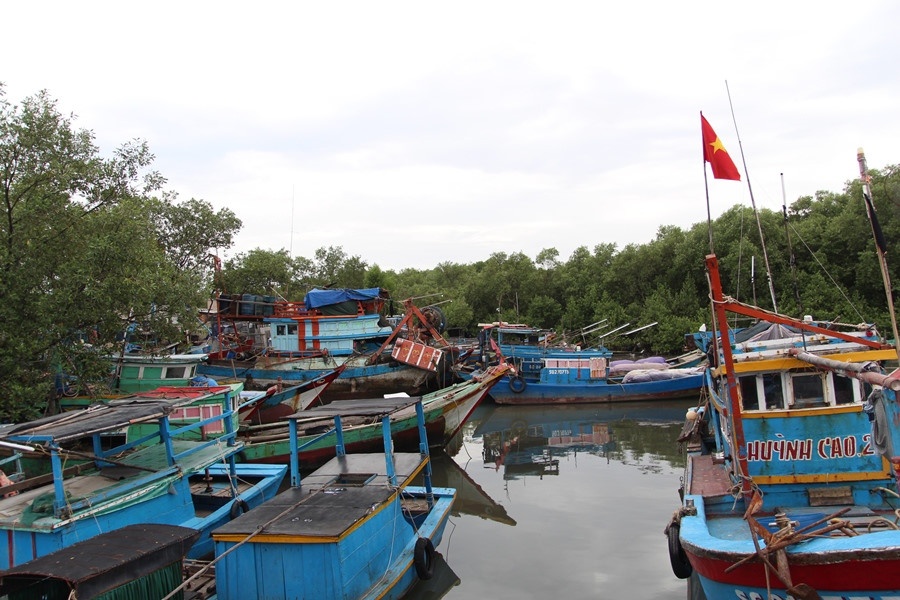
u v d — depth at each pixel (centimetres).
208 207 3531
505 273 5875
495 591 1016
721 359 1002
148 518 991
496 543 1234
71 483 997
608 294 4981
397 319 3512
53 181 1560
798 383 960
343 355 3064
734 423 879
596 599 972
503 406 3033
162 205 3331
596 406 2950
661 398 2956
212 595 875
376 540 914
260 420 2020
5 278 1456
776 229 4088
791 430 941
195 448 1130
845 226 3797
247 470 1430
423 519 1195
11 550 861
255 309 3081
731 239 4291
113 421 959
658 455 1964
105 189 1708
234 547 805
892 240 3488
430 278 7344
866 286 3731
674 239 4866
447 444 2103
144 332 1870
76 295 1483
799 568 661
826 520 714
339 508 896
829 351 951
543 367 3062
